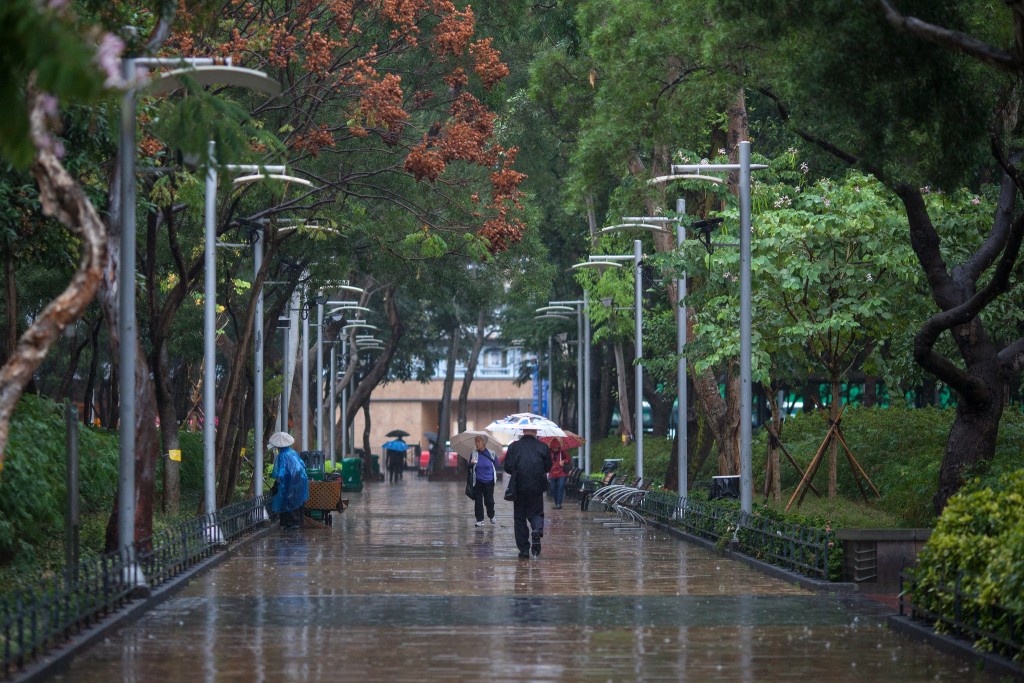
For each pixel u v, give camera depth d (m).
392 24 58.91
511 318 154.75
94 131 37.22
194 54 47.81
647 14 49.53
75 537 32.84
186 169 44.12
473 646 28.12
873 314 58.41
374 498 111.94
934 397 115.94
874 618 32.72
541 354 165.25
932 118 37.16
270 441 67.19
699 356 63.69
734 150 69.12
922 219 45.16
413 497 114.06
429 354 176.62
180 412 118.12
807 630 30.52
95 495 52.69
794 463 64.75
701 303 65.25
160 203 51.06
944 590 28.41
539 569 45.75
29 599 25.97
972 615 26.95
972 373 45.31
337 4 55.25
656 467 105.38
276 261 82.00
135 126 36.97
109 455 53.53
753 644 28.39
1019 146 43.50
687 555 51.84
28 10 15.41
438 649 27.72
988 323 63.75
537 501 50.56
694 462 86.62
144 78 30.09
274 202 64.06
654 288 88.81
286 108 57.00
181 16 39.59
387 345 157.38
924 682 23.73
